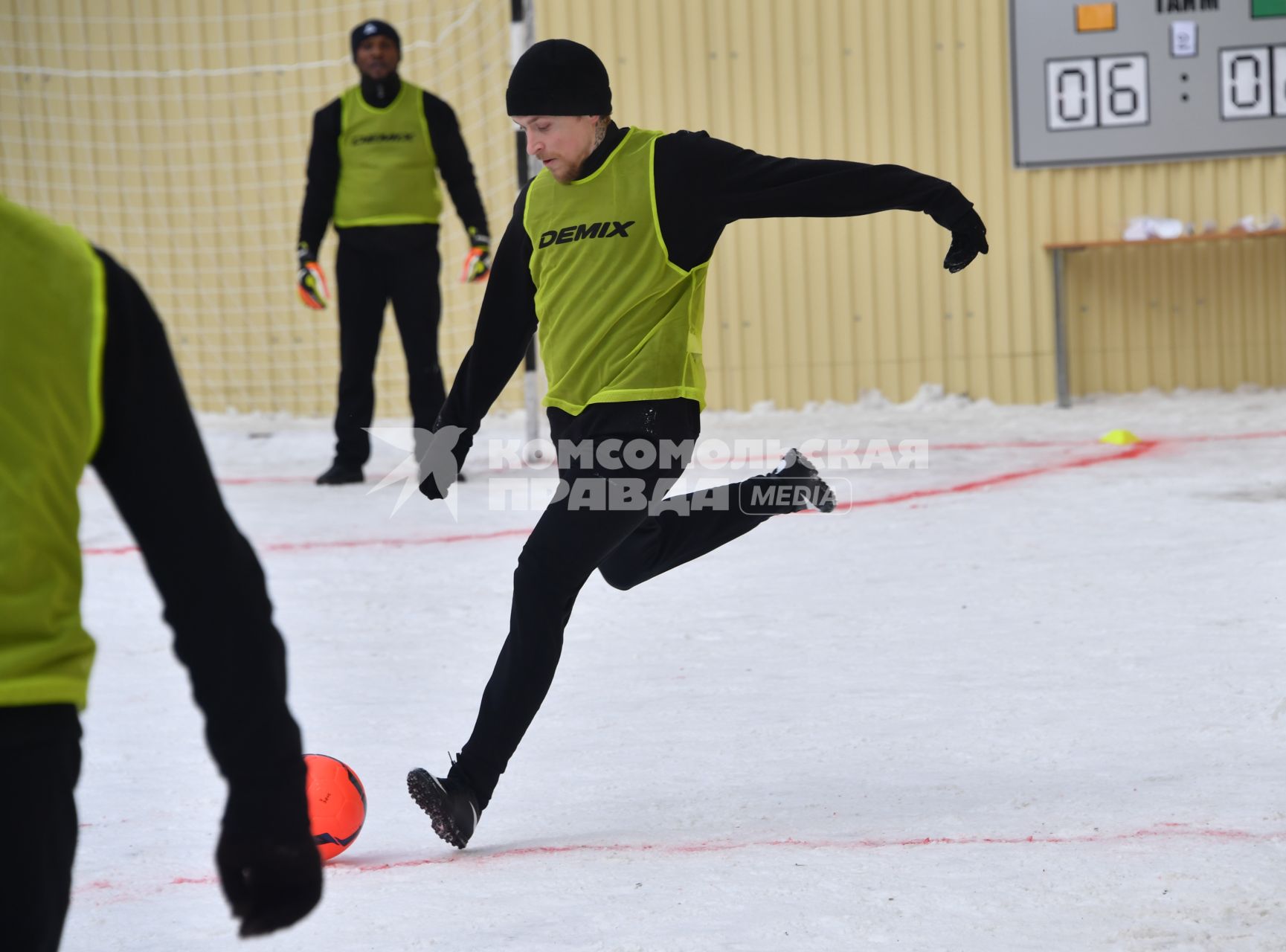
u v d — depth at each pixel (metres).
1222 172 38.59
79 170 43.66
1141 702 11.89
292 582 19.20
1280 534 19.12
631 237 9.62
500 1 41.00
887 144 39.62
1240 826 8.70
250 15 42.75
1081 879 7.88
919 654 14.06
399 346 43.16
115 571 20.47
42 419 4.22
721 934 7.30
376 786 10.70
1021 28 38.53
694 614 16.36
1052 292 39.34
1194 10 37.94
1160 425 33.75
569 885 8.23
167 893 8.38
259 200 43.34
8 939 4.13
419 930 7.59
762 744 11.29
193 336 44.03
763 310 40.22
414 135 27.34
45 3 43.16
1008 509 22.44
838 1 39.50
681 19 39.88
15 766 4.18
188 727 12.54
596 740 11.64
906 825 9.12
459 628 16.39
